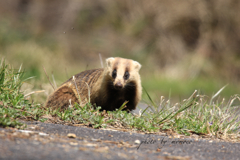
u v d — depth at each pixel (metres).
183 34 23.05
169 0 23.45
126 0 25.56
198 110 7.88
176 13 22.98
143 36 23.72
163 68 21.84
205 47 22.16
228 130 7.33
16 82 7.95
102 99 8.14
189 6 22.89
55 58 21.45
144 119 7.35
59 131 5.68
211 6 22.77
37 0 31.64
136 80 8.37
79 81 8.70
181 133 6.90
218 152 5.29
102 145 4.96
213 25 22.73
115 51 24.41
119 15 25.95
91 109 7.38
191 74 20.69
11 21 27.53
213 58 21.95
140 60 22.55
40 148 4.18
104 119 6.97
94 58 24.98
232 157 5.04
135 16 24.83
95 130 6.14
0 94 6.99
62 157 3.91
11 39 23.03
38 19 29.89
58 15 29.77
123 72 8.08
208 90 18.59
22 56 18.72
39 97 11.41
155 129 6.80
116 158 4.18
